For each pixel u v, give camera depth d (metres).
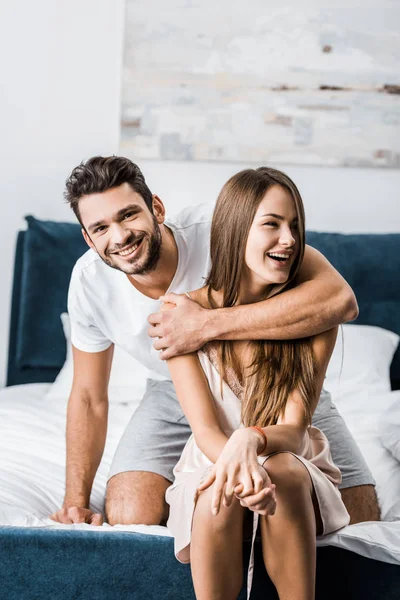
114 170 1.59
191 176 3.34
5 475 1.83
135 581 1.47
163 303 1.65
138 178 1.63
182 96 3.31
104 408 1.87
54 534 1.48
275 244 1.53
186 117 3.31
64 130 3.34
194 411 1.51
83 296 1.79
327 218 3.37
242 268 1.59
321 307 1.57
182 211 1.88
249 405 1.53
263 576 1.48
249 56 3.30
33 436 2.21
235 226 1.55
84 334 1.85
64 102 3.33
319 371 1.58
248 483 1.28
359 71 3.32
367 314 3.10
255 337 1.56
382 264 3.13
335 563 1.47
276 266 1.54
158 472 1.79
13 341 3.19
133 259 1.61
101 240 1.61
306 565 1.34
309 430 1.68
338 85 3.32
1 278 3.35
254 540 1.40
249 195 1.54
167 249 1.73
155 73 3.30
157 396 2.00
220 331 1.55
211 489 1.36
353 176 3.36
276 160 3.33
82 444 1.81
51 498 1.81
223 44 3.29
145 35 3.29
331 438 1.85
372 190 3.37
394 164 3.34
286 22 3.30
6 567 1.47
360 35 3.31
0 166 3.34
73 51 3.32
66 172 3.35
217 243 1.60
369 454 2.11
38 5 3.30
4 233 3.35
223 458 1.32
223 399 1.55
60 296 3.14
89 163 1.61
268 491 1.27
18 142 3.34
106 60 3.32
